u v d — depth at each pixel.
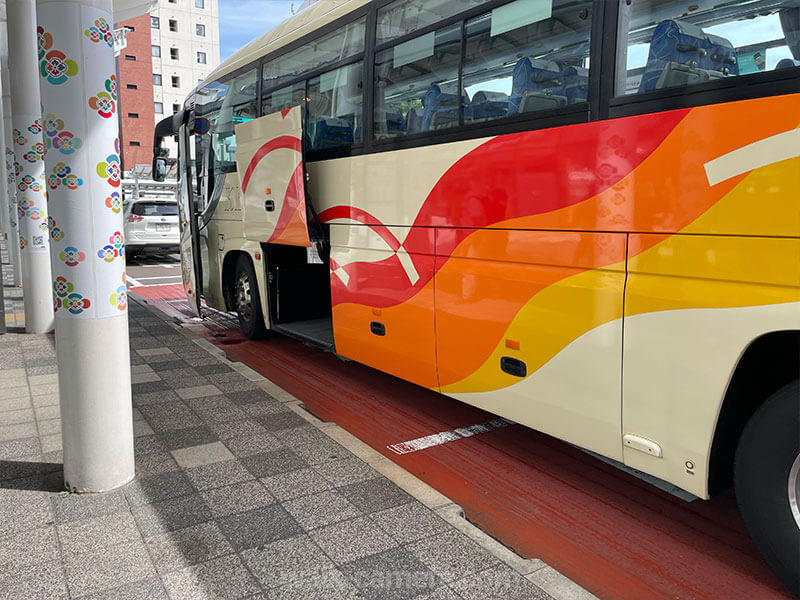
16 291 11.20
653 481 3.75
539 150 3.39
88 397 3.29
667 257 2.79
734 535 3.14
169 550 2.85
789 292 2.38
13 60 7.00
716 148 2.57
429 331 4.29
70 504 3.25
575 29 3.22
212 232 7.90
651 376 2.89
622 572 2.83
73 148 3.08
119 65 60.53
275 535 2.99
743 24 2.70
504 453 4.17
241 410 4.78
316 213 5.59
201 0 65.88
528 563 2.77
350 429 4.59
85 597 2.51
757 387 2.76
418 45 4.28
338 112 5.22
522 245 3.53
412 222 4.39
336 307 5.40
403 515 3.19
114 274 3.28
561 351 3.32
